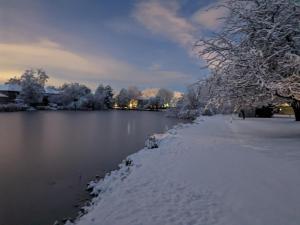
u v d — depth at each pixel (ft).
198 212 19.07
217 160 34.30
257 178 25.81
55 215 28.81
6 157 57.67
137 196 23.04
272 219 17.48
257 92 43.52
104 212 20.54
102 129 115.14
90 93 372.38
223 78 42.27
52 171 46.37
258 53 37.47
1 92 339.36
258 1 41.91
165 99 430.61
